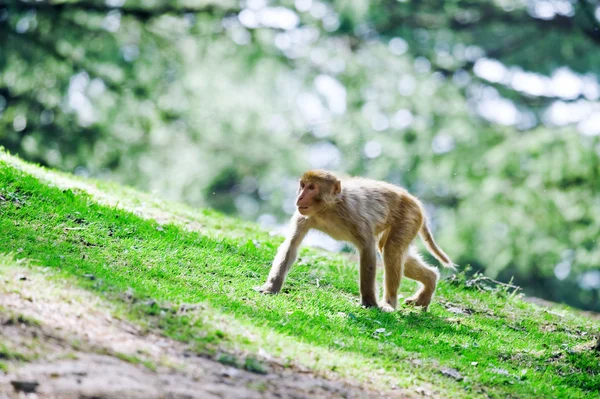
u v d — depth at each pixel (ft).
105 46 77.41
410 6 84.28
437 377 24.76
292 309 28.76
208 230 38.99
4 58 75.25
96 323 21.79
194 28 78.28
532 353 30.12
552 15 85.25
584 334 35.04
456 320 33.01
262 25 81.20
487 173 78.64
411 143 81.25
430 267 33.96
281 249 31.24
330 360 23.72
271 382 21.15
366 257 31.12
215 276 30.94
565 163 73.31
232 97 85.97
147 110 80.79
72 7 75.51
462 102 82.84
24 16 74.90
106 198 39.01
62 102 78.64
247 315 26.16
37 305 21.68
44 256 26.61
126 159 83.35
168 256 31.40
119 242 31.58
